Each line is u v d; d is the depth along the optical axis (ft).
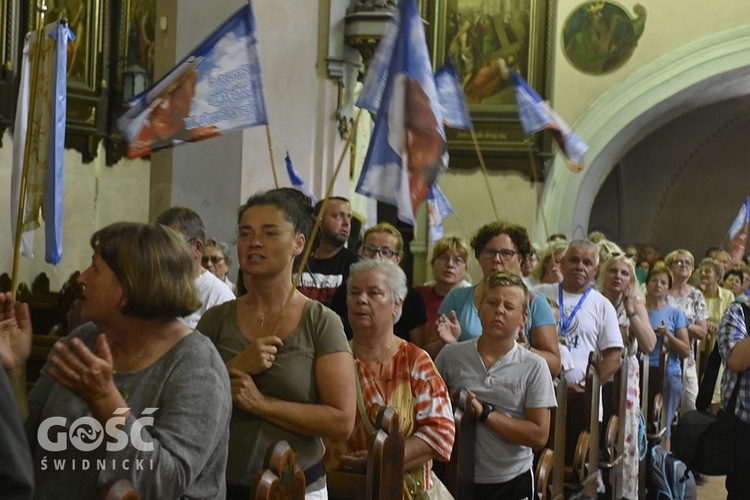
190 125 16.28
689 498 24.22
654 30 55.98
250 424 10.13
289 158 25.43
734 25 55.11
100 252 8.08
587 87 56.80
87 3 46.75
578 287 20.94
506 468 15.16
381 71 14.38
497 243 17.74
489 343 15.33
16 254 13.42
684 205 73.31
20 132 17.46
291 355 10.27
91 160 48.03
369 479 10.82
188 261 8.30
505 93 54.44
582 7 56.70
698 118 68.64
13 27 41.42
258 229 10.43
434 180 14.01
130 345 8.29
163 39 23.71
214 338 10.66
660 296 28.02
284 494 8.68
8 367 8.87
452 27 54.75
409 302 17.34
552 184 55.72
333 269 18.65
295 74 26.81
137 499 7.23
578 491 18.69
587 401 19.07
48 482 8.11
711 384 18.93
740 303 18.15
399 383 12.50
